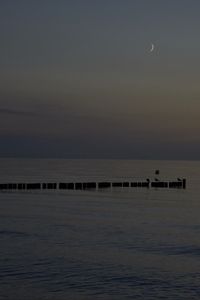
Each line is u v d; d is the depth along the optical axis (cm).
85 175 17775
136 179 15900
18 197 8512
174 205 7906
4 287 2955
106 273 3325
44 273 3272
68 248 4081
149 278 3238
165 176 19238
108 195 9438
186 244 4388
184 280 3212
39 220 5706
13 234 4681
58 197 8731
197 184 14188
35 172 19400
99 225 5425
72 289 2959
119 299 2811
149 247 4228
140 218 6134
